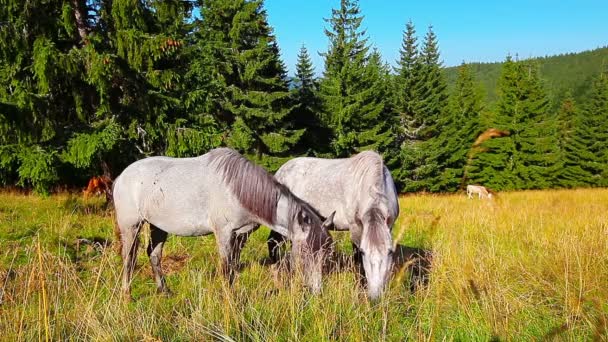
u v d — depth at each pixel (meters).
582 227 7.94
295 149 28.86
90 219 8.78
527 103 34.28
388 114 34.47
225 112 25.09
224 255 5.07
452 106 35.69
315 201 5.78
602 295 4.36
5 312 3.71
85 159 10.73
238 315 3.79
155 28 12.21
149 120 11.83
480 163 34.78
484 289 4.23
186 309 4.14
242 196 4.92
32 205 10.28
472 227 8.16
